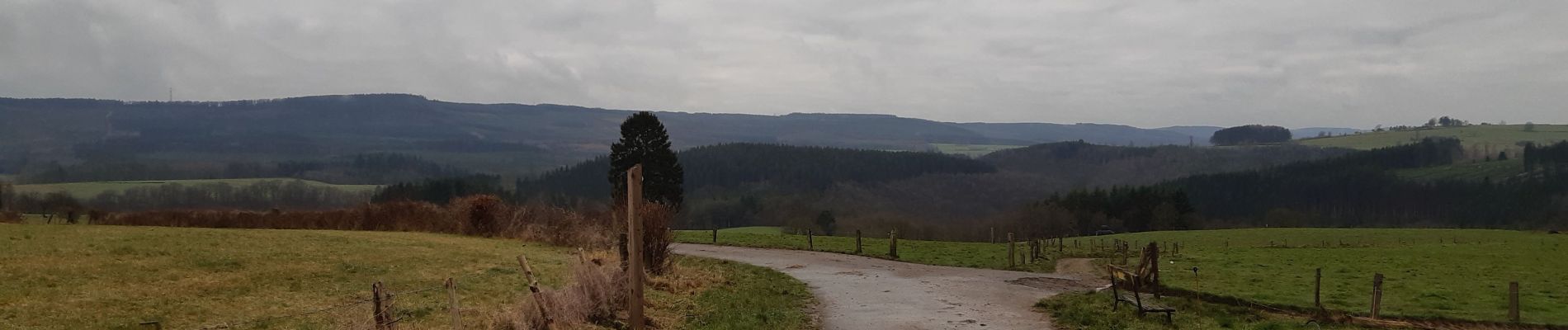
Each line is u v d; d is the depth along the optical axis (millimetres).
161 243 30297
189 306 18172
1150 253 23281
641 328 16031
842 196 134750
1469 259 44938
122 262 24047
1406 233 83562
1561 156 149250
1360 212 133125
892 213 120062
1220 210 133750
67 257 24406
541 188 139625
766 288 26484
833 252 45438
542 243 42719
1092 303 23281
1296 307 23094
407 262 28844
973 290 27016
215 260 25781
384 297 14898
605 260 22844
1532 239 68750
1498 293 28500
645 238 25828
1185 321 20438
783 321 20000
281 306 18766
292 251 30344
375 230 49938
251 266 25109
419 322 17062
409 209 51625
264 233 41438
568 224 44344
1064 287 28469
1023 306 23266
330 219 51594
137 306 17781
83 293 18969
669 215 27047
